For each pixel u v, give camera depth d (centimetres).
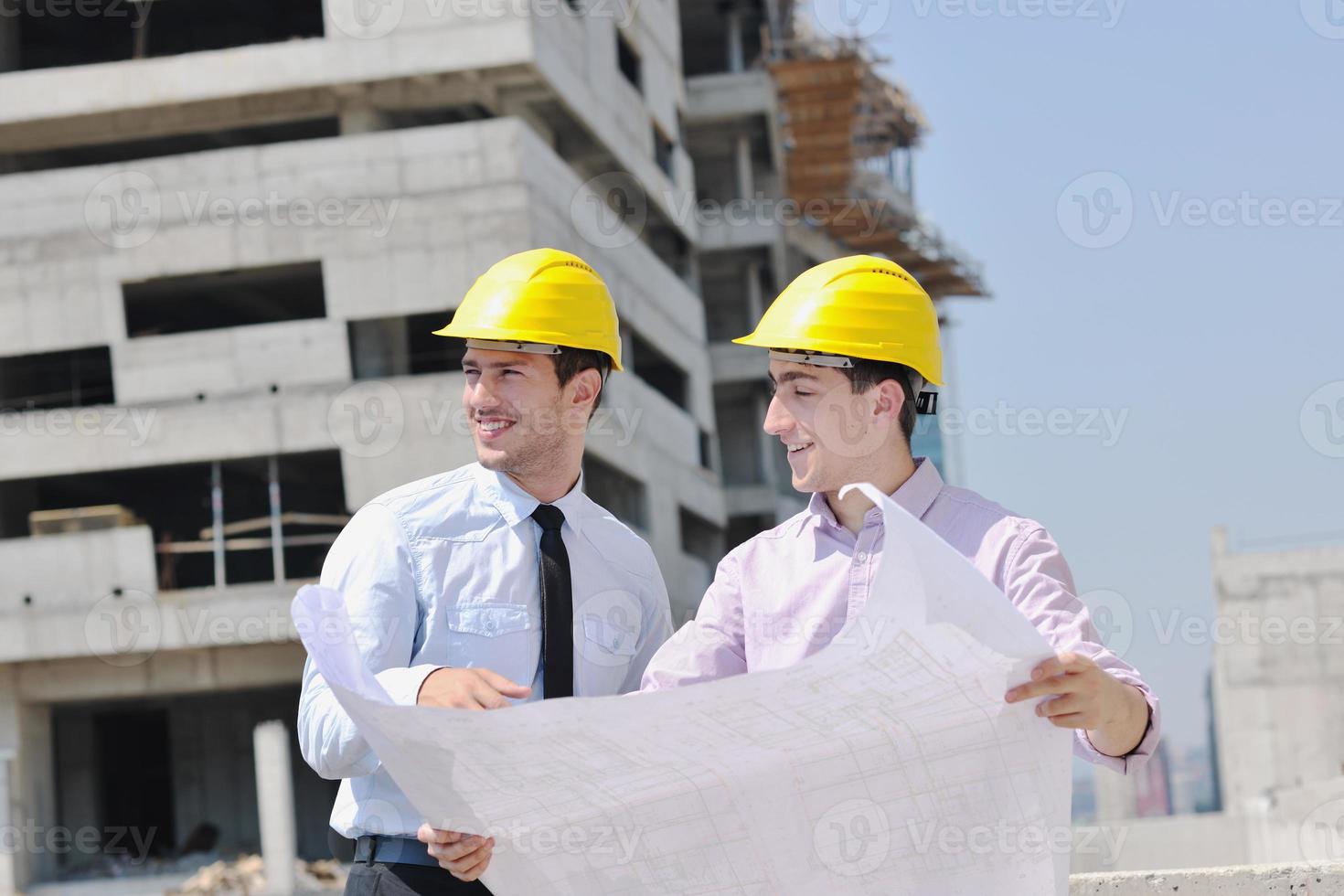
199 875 2184
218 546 2408
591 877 241
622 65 3209
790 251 3894
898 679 212
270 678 2434
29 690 2442
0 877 2334
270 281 2655
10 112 2545
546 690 296
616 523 321
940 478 264
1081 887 315
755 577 274
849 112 3688
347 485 2377
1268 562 3041
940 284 4112
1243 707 3014
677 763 225
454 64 2495
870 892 231
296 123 2788
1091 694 212
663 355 3117
